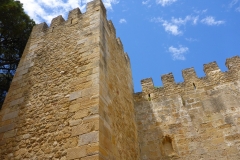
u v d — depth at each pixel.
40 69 7.68
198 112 9.44
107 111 5.89
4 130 6.30
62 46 8.04
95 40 7.36
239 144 8.05
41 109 6.27
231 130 8.47
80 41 7.70
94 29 7.85
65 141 5.14
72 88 6.26
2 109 6.98
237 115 8.78
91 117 5.26
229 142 8.20
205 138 8.58
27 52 8.84
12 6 10.76
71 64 7.05
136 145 8.52
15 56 11.74
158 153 8.74
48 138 5.45
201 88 10.26
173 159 8.38
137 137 9.12
